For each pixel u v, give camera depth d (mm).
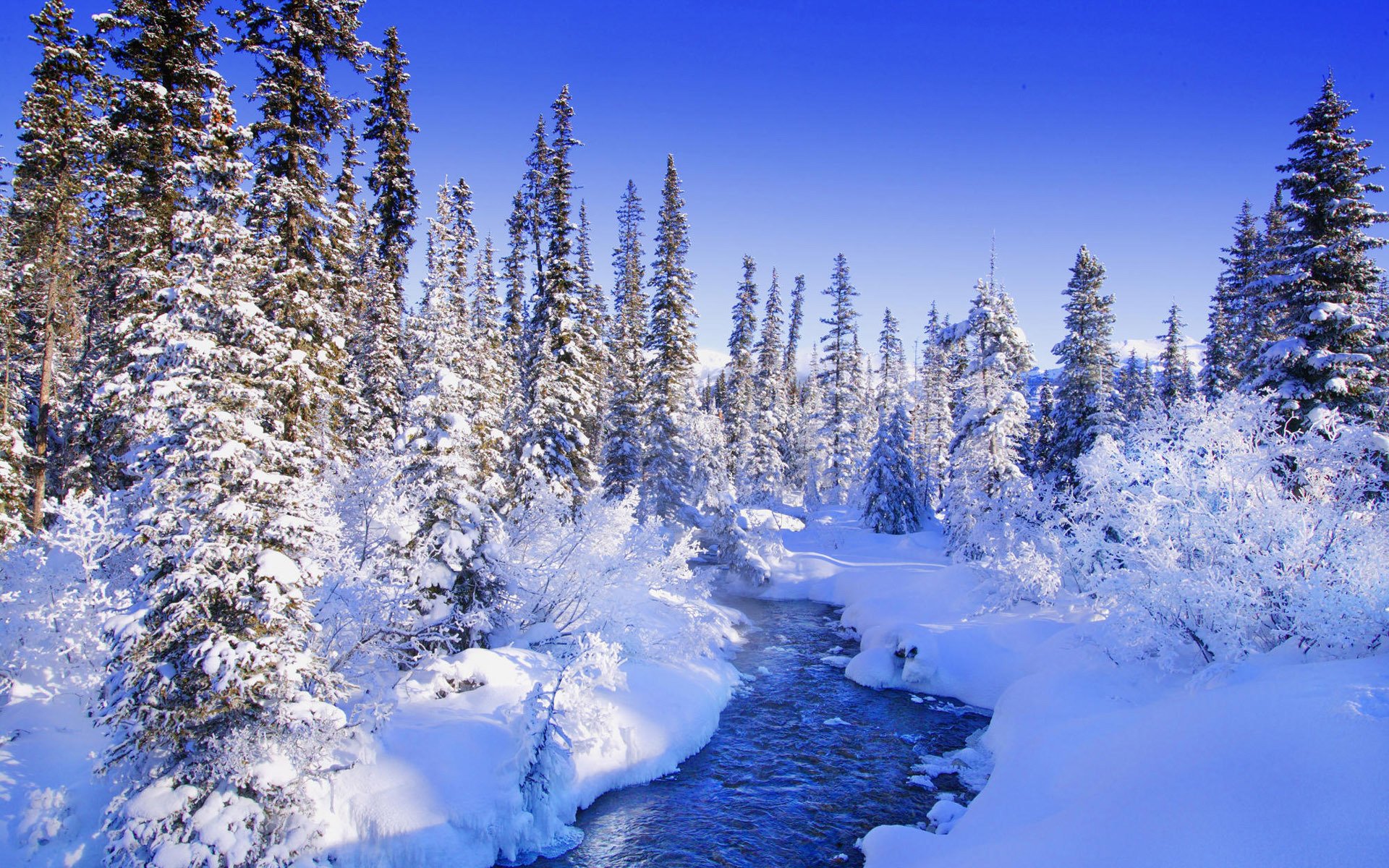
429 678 14438
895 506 42875
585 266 42375
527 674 15336
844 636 27719
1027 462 39750
